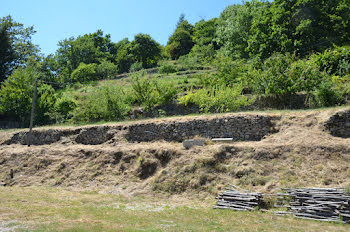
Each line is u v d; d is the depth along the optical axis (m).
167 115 23.14
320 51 29.09
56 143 19.80
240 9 39.50
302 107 19.16
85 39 65.94
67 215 9.73
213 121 16.56
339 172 11.51
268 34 29.39
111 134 18.78
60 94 33.41
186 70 45.78
